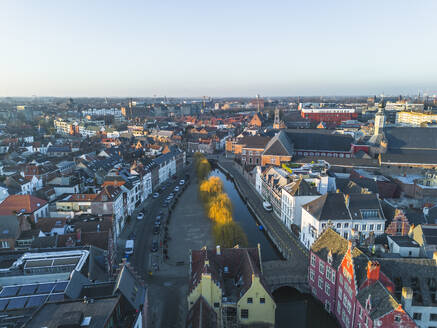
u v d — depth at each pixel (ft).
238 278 226.38
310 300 263.90
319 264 248.11
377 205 312.09
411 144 586.86
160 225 394.93
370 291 187.32
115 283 185.78
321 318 246.06
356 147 625.82
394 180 476.95
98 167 565.53
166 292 260.42
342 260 218.59
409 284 198.59
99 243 263.29
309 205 330.95
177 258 314.96
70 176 481.46
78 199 374.63
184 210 448.65
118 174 460.96
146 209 455.63
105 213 358.23
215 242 336.90
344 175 503.20
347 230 305.73
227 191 570.87
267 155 591.78
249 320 207.21
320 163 519.60
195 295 206.49
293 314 252.21
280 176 438.81
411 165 510.58
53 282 192.13
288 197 378.12
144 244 345.51
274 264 297.12
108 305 157.58
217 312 205.46
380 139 602.03
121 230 381.81
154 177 549.95
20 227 287.48
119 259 309.83
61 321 137.28
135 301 177.47
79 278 188.14
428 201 416.05
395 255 233.35
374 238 276.00
